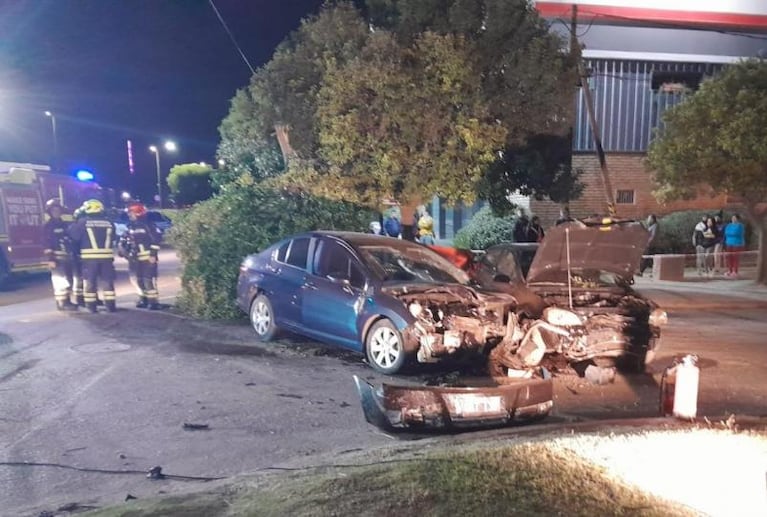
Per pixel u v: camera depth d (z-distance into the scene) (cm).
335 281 890
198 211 1247
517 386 641
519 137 1423
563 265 890
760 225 1844
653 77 2344
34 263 1772
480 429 625
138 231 1270
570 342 834
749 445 560
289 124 1326
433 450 540
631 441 565
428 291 834
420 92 1246
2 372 798
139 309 1284
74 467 527
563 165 1672
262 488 458
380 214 1452
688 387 650
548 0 2150
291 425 638
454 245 2269
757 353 1023
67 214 1304
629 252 882
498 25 1320
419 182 1297
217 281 1181
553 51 1364
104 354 898
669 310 1512
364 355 873
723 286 1852
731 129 1563
